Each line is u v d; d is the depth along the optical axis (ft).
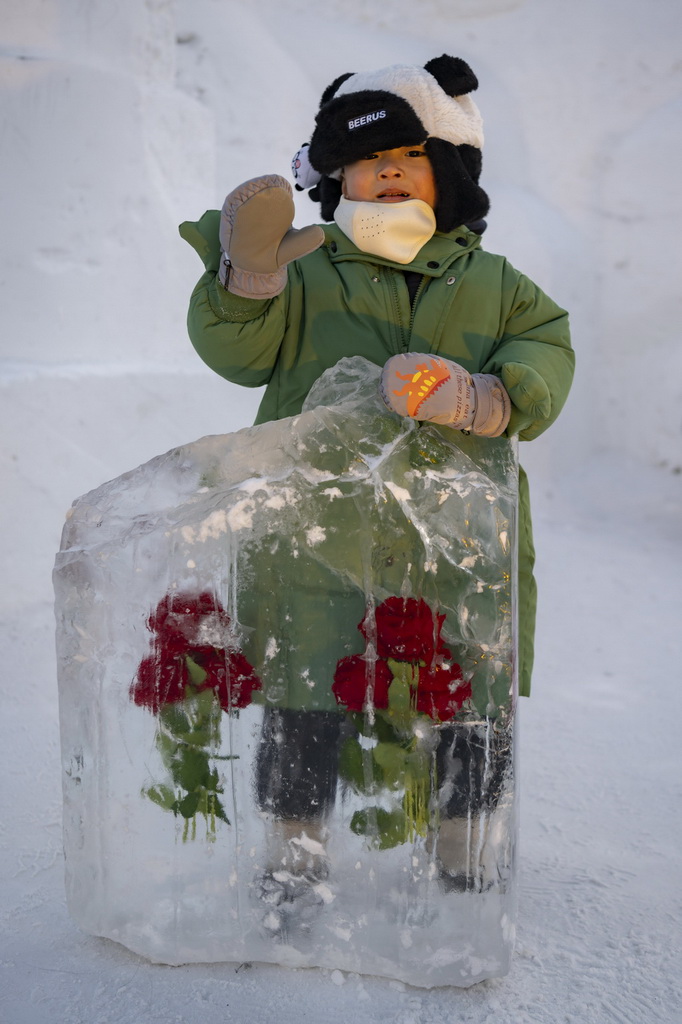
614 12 18.74
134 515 4.87
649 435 18.10
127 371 11.39
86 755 4.99
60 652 4.95
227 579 4.78
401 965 4.83
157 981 4.92
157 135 12.30
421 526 4.68
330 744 4.80
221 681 4.82
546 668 10.44
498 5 19.08
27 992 4.82
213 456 4.79
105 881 5.05
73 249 11.39
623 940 5.36
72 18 11.55
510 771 4.80
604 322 18.58
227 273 4.71
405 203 5.20
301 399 5.28
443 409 4.52
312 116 17.85
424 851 4.77
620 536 16.49
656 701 9.49
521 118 19.17
